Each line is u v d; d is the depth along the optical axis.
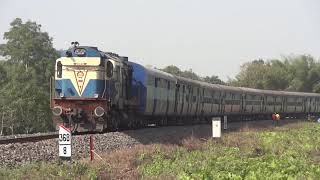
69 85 86.00
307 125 171.38
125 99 98.25
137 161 62.25
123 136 85.00
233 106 187.12
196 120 160.00
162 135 98.50
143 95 105.25
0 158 54.56
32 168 49.59
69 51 87.06
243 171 54.12
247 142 97.81
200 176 49.03
